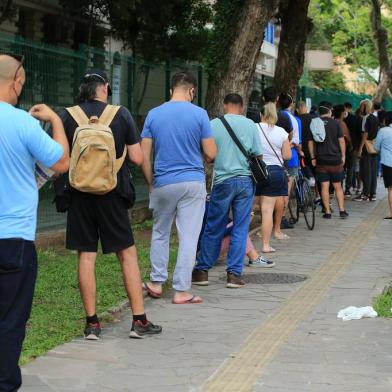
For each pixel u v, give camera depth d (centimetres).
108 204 657
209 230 905
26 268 467
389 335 688
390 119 1521
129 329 715
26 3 1602
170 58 1722
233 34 1343
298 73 1730
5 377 465
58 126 505
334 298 843
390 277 962
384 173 1531
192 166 793
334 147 1515
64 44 1769
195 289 892
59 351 637
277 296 855
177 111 789
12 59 482
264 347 654
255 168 890
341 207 1551
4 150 461
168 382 564
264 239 1141
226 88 1343
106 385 558
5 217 460
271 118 1107
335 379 568
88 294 672
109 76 1296
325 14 3609
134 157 671
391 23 3703
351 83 4794
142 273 934
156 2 1609
